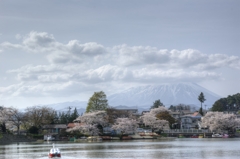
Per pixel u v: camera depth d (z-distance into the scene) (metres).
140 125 199.25
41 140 154.00
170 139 157.50
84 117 154.50
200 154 78.12
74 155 79.44
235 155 75.44
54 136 157.00
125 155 77.75
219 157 72.06
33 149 100.31
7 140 139.62
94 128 152.50
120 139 157.38
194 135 181.12
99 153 83.19
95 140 147.50
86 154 81.25
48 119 174.50
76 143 128.50
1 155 83.25
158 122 179.75
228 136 175.75
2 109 163.38
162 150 89.31
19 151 93.69
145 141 138.25
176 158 71.06
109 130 171.88
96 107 167.75
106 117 161.75
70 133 159.12
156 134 172.88
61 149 97.00
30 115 171.88
